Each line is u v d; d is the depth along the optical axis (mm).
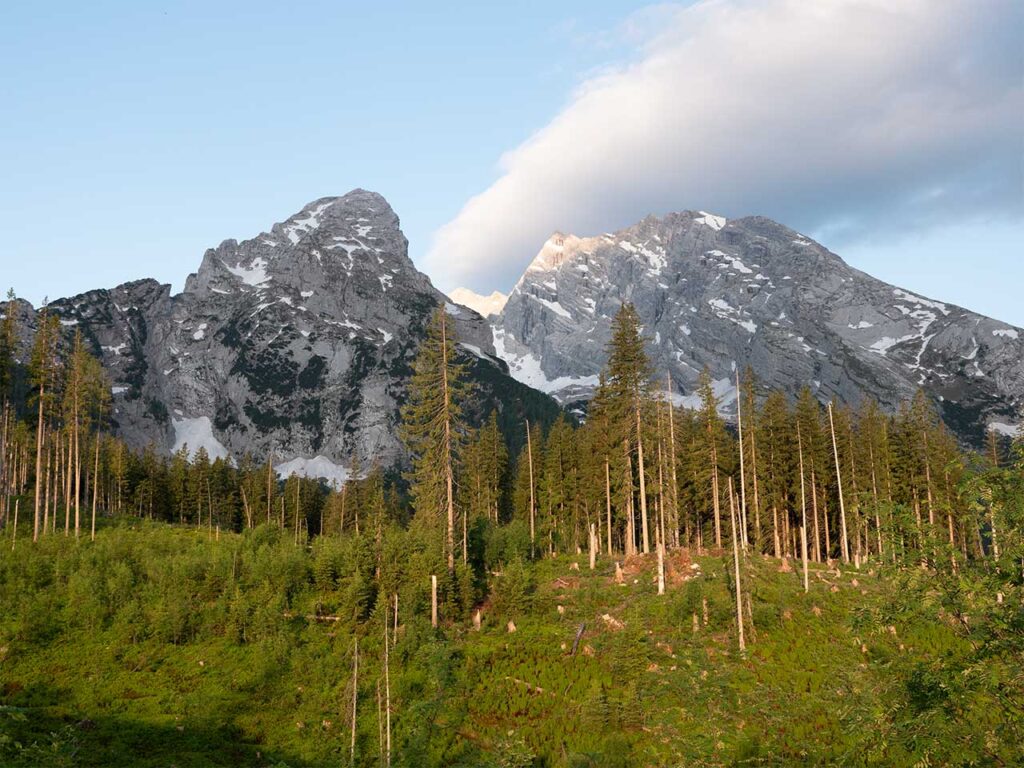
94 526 71625
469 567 53250
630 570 57969
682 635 43938
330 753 35250
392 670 42094
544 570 61781
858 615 16156
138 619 47062
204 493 109250
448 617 49125
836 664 38969
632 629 45031
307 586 53688
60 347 71875
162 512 110062
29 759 26422
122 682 41062
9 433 86250
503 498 96000
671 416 62312
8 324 70625
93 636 45500
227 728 37438
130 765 32875
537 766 33188
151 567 54875
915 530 15531
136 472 108625
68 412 70875
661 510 55000
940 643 38781
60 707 38094
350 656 43469
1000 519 14750
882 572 15766
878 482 69625
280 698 40281
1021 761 13477
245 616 47000
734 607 45688
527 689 40312
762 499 70688
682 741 24250
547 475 84750
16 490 91688
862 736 15633
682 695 26219
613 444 62656
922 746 13906
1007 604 14227
